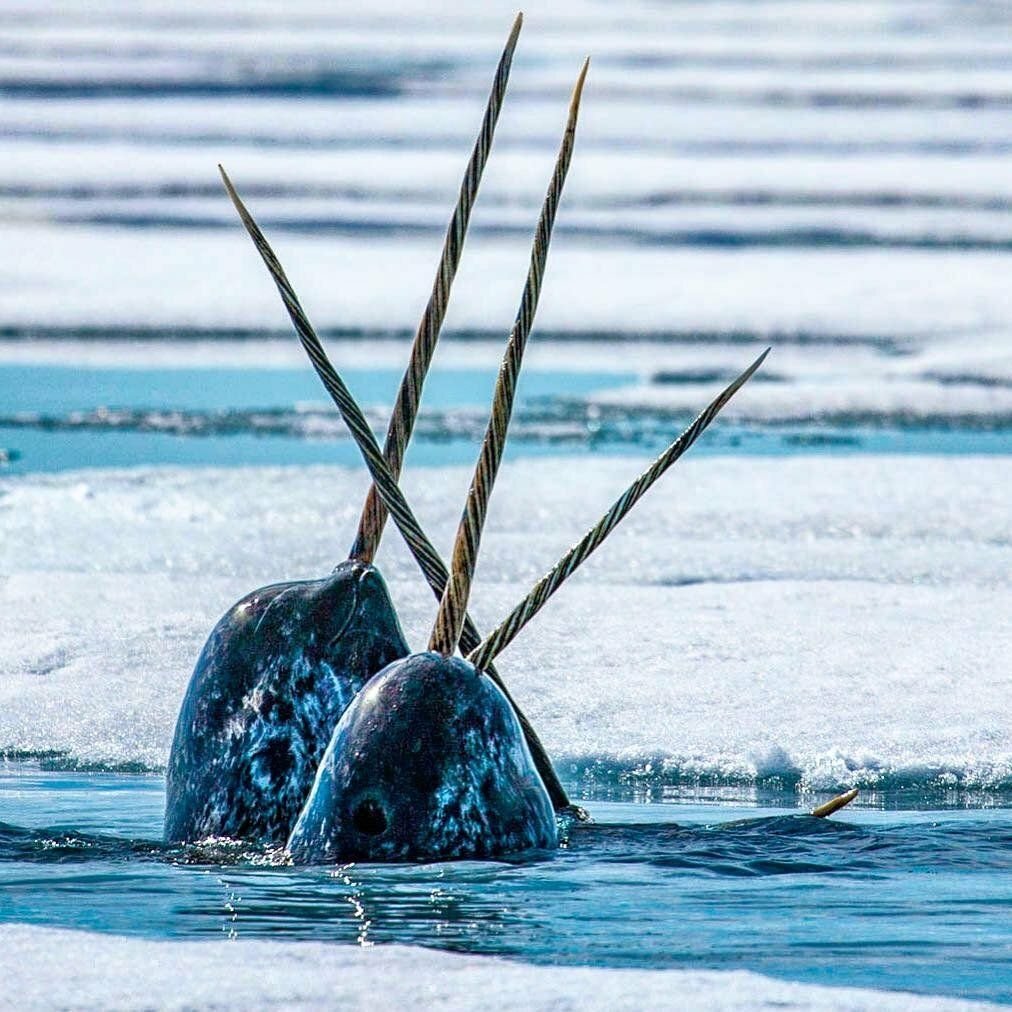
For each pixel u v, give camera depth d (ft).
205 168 449.48
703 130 519.60
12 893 54.65
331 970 45.88
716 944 49.67
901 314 279.28
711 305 286.46
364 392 220.02
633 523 142.10
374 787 56.44
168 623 106.83
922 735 84.94
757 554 130.72
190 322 270.05
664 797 76.23
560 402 213.25
